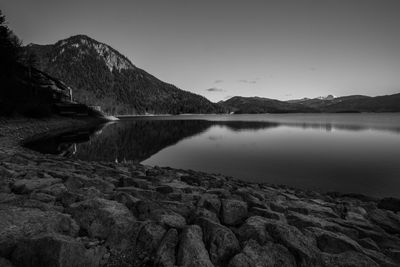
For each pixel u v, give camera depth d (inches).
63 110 2915.8
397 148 1243.8
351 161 943.7
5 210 163.6
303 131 2229.3
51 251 124.6
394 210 380.8
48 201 211.2
